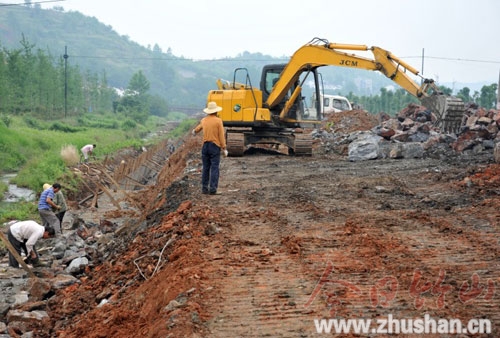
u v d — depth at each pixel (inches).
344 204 423.8
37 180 991.6
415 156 719.1
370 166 645.3
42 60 2488.9
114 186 968.9
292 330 205.9
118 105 3735.2
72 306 347.9
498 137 743.7
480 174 513.3
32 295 396.5
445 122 722.8
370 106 2556.6
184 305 230.1
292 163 706.8
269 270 270.2
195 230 347.6
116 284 345.1
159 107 5315.0
